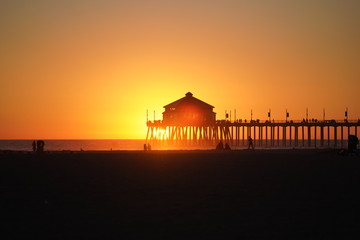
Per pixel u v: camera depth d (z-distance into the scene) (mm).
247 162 60344
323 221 34344
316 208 37594
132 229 32375
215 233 31812
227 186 44875
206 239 30797
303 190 43688
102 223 33469
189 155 68375
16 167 51844
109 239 30609
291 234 31750
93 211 36125
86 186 43750
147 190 42625
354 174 52312
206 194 41594
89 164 55062
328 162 61969
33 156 61125
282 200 39969
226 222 33969
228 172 52250
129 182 45750
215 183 46125
